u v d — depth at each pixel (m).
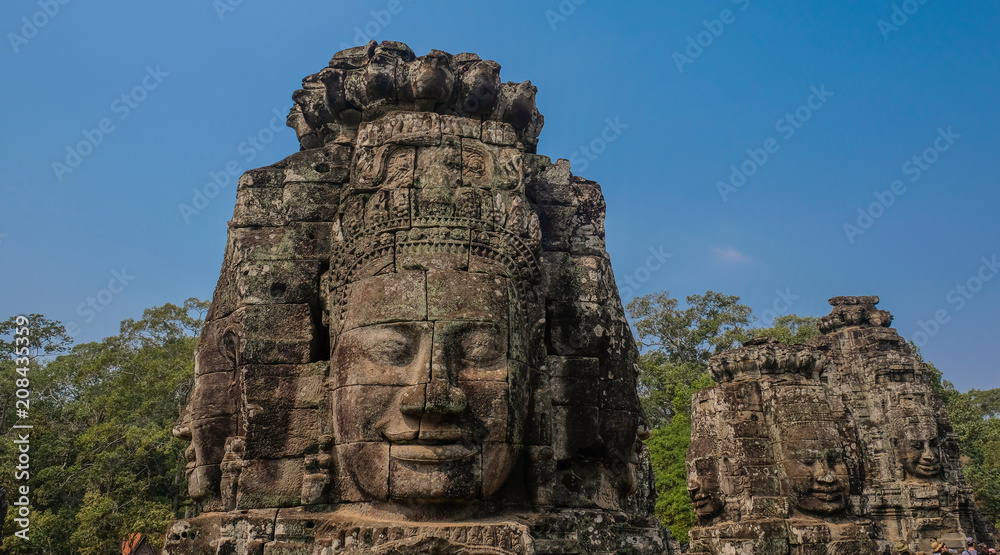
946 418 22.11
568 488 6.98
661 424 38.16
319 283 7.21
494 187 6.94
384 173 6.87
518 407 6.35
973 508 20.62
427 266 6.39
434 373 5.98
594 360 7.27
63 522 25.59
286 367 6.87
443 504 5.99
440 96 7.33
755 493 14.34
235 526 6.32
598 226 8.05
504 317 6.43
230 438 6.96
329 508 6.42
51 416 32.25
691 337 42.66
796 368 15.39
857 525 13.81
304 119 8.38
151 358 32.69
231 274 7.59
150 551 21.61
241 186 7.50
